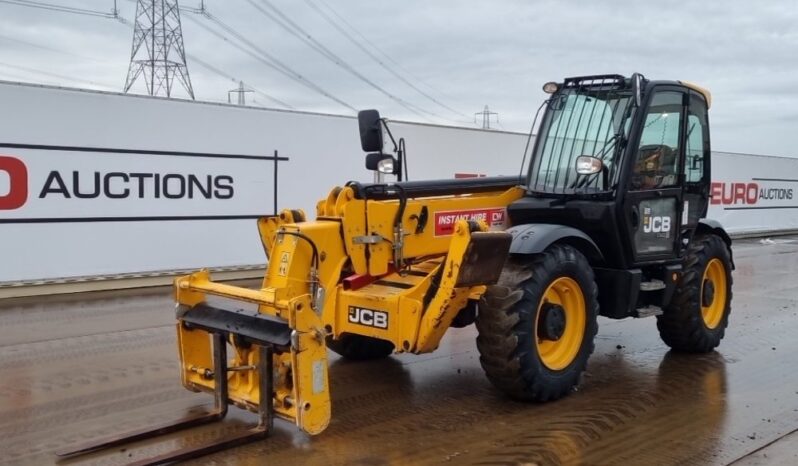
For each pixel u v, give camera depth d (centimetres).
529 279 463
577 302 501
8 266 839
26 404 465
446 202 527
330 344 579
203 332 465
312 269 460
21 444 397
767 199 1958
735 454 402
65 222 870
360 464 377
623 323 771
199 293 453
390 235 497
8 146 825
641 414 468
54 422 432
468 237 429
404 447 403
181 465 371
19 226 841
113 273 911
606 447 409
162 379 524
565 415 463
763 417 465
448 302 438
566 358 494
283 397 404
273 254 460
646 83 549
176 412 451
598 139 547
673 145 583
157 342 639
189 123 958
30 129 837
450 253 438
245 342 427
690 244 622
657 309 571
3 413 448
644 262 555
